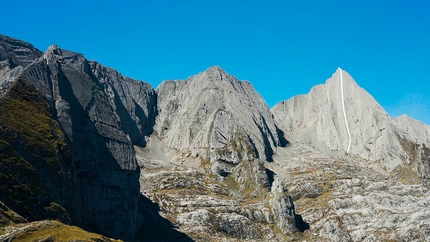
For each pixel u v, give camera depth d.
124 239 197.88
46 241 126.25
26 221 139.00
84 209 183.12
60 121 190.88
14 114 166.75
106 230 190.38
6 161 149.62
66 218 157.50
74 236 133.25
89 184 191.25
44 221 140.12
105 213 194.50
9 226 130.50
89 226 179.25
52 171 164.12
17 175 150.38
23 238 126.25
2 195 141.75
